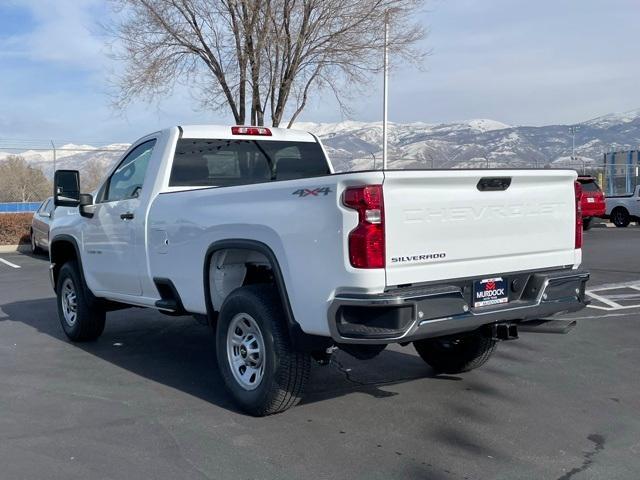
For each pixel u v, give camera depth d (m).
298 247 4.78
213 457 4.53
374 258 4.40
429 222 4.64
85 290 7.70
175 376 6.50
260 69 15.06
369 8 14.97
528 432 4.98
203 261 5.71
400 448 4.68
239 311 5.32
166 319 9.33
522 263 5.24
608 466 4.39
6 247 20.19
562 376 6.42
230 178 6.88
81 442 4.80
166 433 4.96
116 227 6.94
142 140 7.04
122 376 6.51
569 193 5.55
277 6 14.61
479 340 6.15
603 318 9.05
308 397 5.80
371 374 6.51
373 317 4.45
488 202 4.96
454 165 24.14
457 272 4.83
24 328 8.87
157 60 15.55
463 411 5.44
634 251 17.23
